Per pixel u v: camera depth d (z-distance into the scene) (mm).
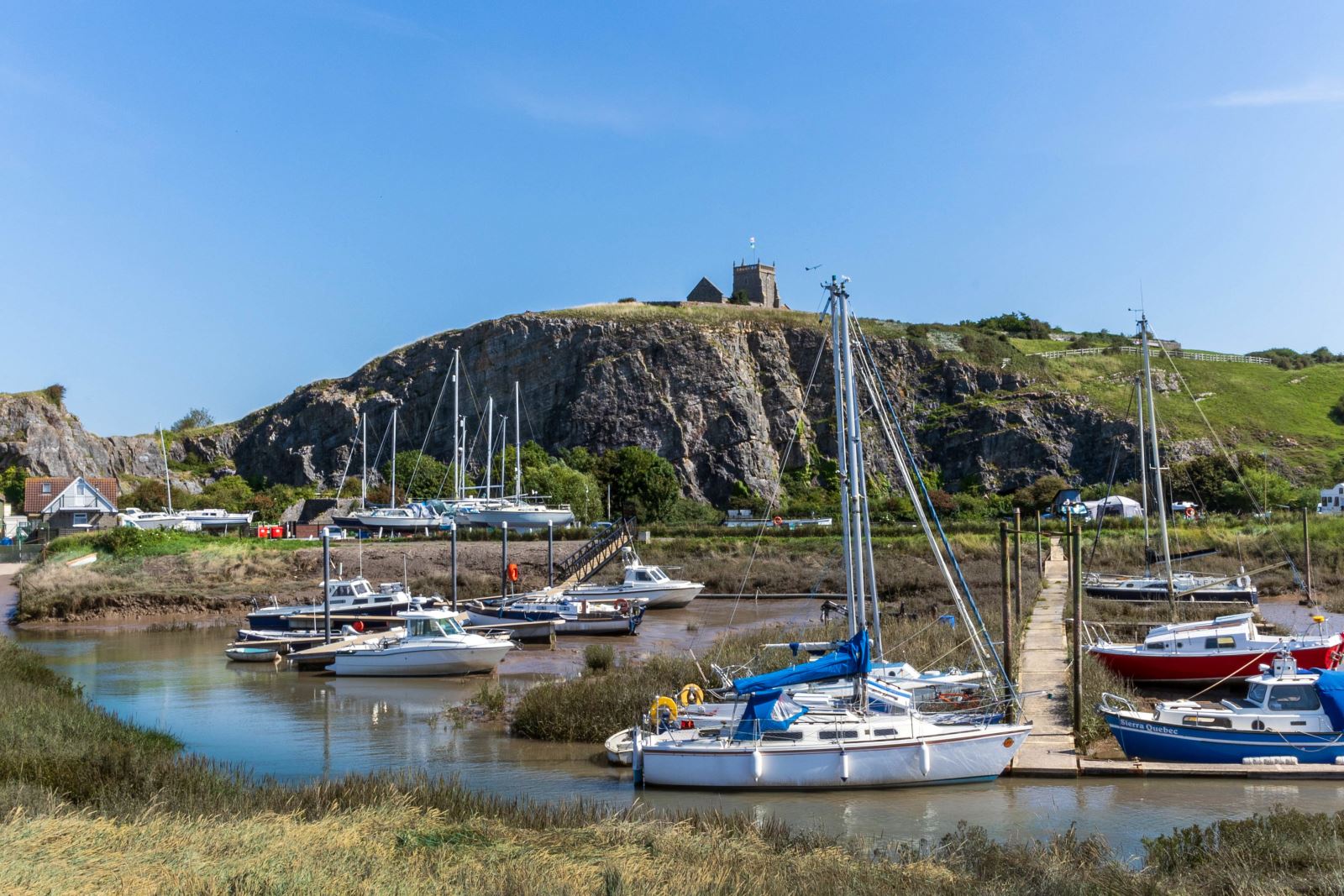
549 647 44062
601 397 145625
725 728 23391
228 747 26578
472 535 81688
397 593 48688
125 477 149500
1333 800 20703
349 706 32094
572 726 27141
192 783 19500
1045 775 22672
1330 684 22953
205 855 14266
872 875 14844
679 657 34938
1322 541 67375
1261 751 22766
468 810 18375
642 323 151625
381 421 158875
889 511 100312
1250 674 32156
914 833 19016
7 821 15547
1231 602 49312
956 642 34000
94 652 43938
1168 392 147375
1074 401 140250
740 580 65938
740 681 22844
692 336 149250
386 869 13609
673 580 58938
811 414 147750
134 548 70125
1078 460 135875
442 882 13375
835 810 20594
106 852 14141
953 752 22156
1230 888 14664
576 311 159000
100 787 18797
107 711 30219
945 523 87125
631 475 117750
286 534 98312
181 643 46688
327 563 42156
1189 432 134375
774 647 33594
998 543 73562
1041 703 28094
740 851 15906
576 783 22797
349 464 151625
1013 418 138375
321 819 17141
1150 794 21406
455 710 30891
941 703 26469
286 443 163500
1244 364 164375
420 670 37062
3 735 22391
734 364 147875
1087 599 50594
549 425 149875
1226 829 17219
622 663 38531
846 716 23000
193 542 72750
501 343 155000
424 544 75688
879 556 69375
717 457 141500
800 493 136875
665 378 146750
